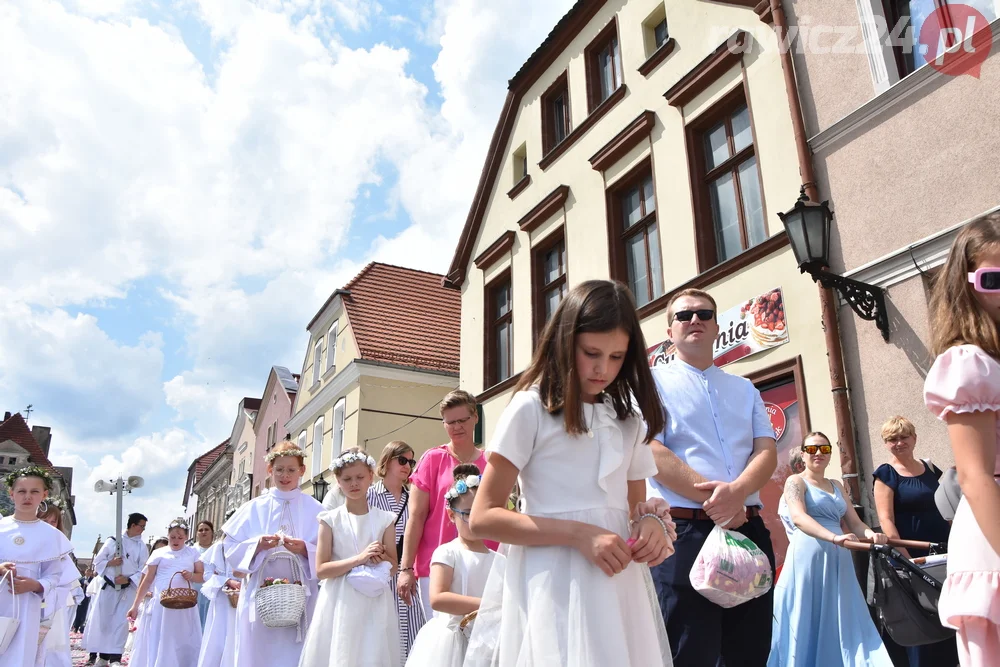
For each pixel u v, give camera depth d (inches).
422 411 735.7
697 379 133.0
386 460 214.8
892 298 243.1
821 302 263.4
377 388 723.4
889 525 180.4
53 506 261.4
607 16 445.1
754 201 320.5
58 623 228.1
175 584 323.9
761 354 291.1
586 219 428.5
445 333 824.3
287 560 197.5
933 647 157.5
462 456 185.6
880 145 256.1
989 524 61.9
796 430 272.5
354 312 797.2
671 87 366.3
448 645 135.7
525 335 474.0
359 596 173.5
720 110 342.0
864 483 241.8
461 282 573.9
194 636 326.3
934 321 76.2
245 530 203.2
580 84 463.2
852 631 171.8
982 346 69.6
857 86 269.1
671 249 354.9
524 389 86.3
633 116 401.4
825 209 245.3
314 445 830.5
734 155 331.6
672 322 140.1
